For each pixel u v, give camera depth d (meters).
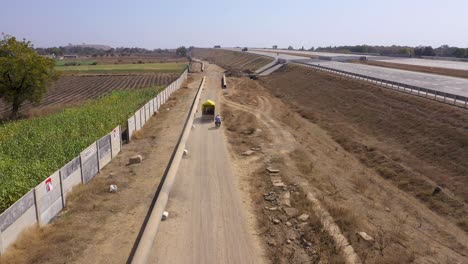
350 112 41.59
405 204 20.02
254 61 122.81
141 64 150.00
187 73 88.06
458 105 32.72
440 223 18.20
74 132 26.55
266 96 56.12
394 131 32.78
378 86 45.91
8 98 43.38
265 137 28.30
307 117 42.31
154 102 37.53
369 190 20.84
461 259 14.34
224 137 28.16
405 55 121.19
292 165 21.72
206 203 16.22
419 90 39.09
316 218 14.58
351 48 188.50
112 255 12.05
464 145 25.77
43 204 13.84
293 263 11.82
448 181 22.67
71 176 16.48
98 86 80.75
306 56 125.06
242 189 17.91
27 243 12.34
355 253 12.51
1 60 40.03
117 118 31.33
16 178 16.34
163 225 14.16
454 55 119.19
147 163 21.45
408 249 13.87
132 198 16.53
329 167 23.58
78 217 14.56
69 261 11.65
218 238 13.30
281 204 16.03
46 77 44.47
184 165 21.30
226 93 54.50
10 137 26.52
